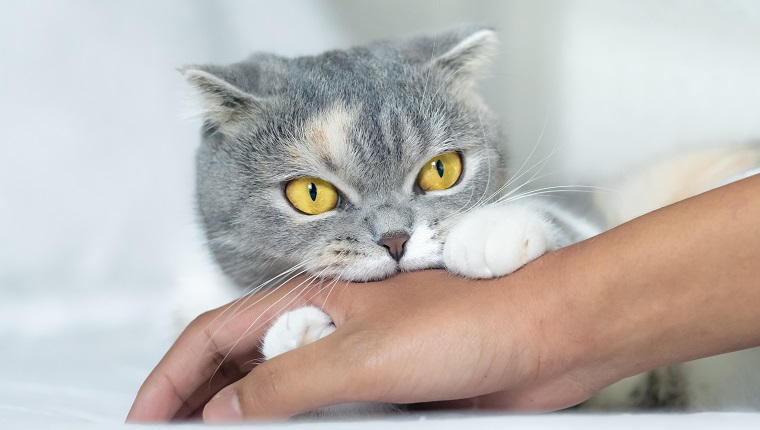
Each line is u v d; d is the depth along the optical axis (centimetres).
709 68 47
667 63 48
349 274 33
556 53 49
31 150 45
